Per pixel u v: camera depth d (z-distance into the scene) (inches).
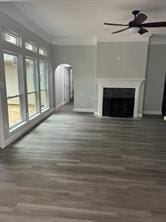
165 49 251.3
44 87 261.1
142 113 265.9
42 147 146.5
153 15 161.9
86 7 143.4
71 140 162.7
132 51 239.8
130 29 153.8
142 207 81.9
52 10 150.2
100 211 79.1
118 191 92.7
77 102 288.4
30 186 95.7
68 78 374.0
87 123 220.5
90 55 268.2
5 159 125.5
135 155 134.5
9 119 162.7
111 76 250.7
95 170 112.7
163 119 242.5
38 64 218.7
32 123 204.1
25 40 180.2
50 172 109.7
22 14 160.4
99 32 226.2
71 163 121.1
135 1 131.2
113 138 169.5
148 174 108.9
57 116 255.8
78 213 77.7
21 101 183.0
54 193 90.4
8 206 81.1
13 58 164.9
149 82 263.6
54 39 266.7
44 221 73.2
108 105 257.8
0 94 138.2
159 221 74.3
